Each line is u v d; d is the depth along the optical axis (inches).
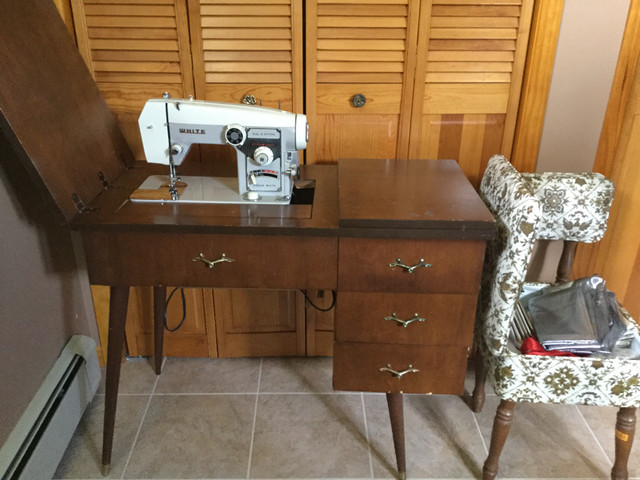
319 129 71.4
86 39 66.6
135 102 69.8
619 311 64.7
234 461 67.6
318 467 66.9
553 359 57.2
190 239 54.8
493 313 58.8
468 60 67.6
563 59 66.8
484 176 67.9
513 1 65.0
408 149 72.5
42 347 64.1
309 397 77.8
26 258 60.5
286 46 66.9
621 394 57.7
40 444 58.7
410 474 66.1
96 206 57.1
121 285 57.6
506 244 56.1
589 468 67.1
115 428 72.0
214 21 65.9
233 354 84.2
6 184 56.4
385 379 60.4
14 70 52.1
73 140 58.3
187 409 75.4
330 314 81.1
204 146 72.2
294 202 60.1
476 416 74.7
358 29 66.6
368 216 51.9
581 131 70.5
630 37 64.8
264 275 56.3
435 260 54.1
